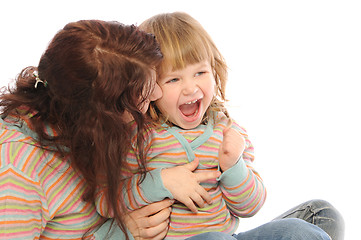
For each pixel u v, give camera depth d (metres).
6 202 1.07
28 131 1.17
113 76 1.05
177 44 1.31
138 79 1.08
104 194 1.20
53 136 1.15
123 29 1.11
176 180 1.28
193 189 1.29
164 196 1.27
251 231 1.29
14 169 1.10
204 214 1.33
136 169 1.32
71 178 1.19
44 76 1.11
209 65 1.36
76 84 1.05
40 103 1.16
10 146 1.12
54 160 1.17
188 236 1.33
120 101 1.09
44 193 1.15
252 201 1.36
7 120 1.18
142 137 1.17
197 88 1.33
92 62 1.04
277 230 1.23
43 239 1.22
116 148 1.11
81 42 1.06
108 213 1.24
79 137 1.11
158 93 1.25
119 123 1.09
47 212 1.15
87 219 1.24
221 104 1.49
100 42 1.07
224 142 1.35
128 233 1.27
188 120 1.36
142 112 1.18
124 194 1.29
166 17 1.40
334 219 1.44
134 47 1.08
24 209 1.09
